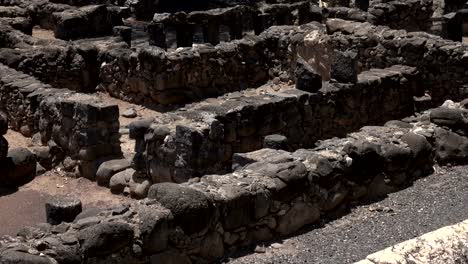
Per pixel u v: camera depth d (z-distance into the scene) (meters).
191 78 17.66
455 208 9.69
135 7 30.09
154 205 7.87
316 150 10.05
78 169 13.03
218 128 11.50
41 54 18.30
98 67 18.89
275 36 19.16
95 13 22.59
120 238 7.39
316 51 18.00
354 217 9.54
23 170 12.80
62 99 13.31
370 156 9.95
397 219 9.41
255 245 8.63
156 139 11.62
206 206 7.98
